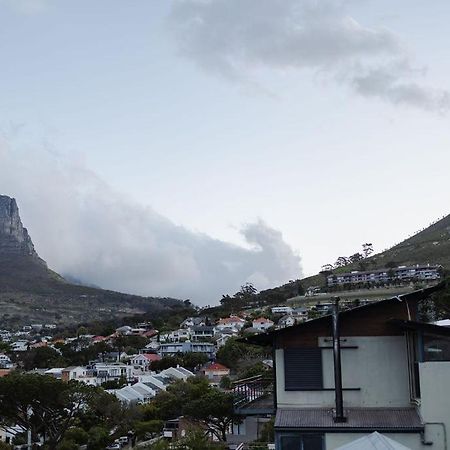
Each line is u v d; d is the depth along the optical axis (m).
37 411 57.22
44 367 147.75
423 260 176.62
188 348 158.25
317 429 16.09
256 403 20.31
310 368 17.75
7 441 70.88
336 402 16.67
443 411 15.69
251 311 196.50
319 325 17.92
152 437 67.00
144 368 141.75
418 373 16.66
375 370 17.48
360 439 13.84
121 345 178.88
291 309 156.25
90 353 163.12
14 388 54.69
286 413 17.12
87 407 63.50
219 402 50.31
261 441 30.20
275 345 18.08
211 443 34.44
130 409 68.25
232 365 114.25
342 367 17.61
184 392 80.31
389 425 15.95
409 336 17.25
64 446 59.06
